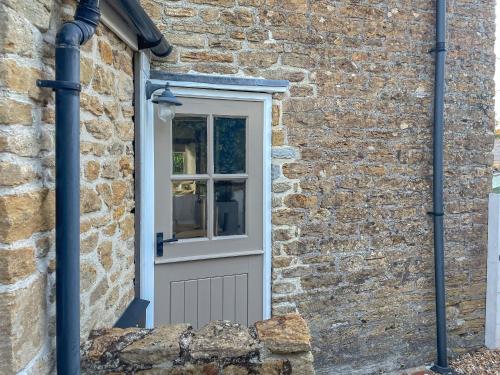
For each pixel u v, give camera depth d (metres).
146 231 2.71
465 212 3.70
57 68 1.35
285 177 3.09
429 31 3.48
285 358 1.57
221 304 2.98
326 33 3.15
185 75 2.77
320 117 3.16
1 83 1.16
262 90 2.97
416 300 3.53
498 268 3.76
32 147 1.30
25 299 1.23
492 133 3.77
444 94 3.55
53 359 1.44
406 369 3.51
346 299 3.30
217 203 2.98
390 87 3.37
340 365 3.30
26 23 1.25
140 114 2.52
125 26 2.18
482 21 3.67
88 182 1.79
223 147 2.97
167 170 2.81
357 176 3.29
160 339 1.62
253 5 2.94
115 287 2.18
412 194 3.48
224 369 1.55
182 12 2.78
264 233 3.06
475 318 3.79
